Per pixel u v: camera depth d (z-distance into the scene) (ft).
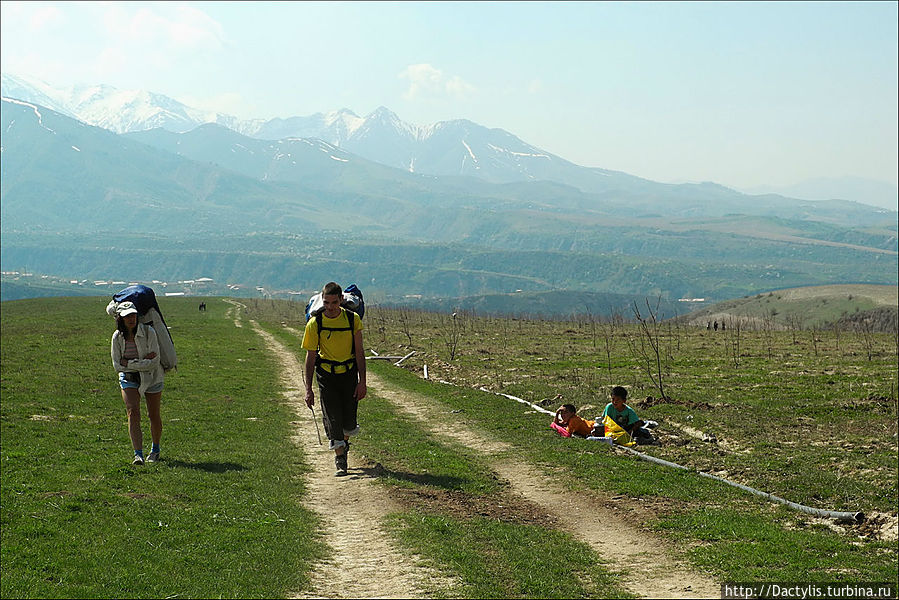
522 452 58.65
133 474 45.62
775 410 76.54
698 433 67.26
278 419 76.74
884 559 34.30
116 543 32.60
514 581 29.09
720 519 39.96
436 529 35.19
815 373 104.73
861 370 106.73
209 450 56.34
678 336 182.19
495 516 39.24
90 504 38.58
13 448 53.47
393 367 130.52
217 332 203.31
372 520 37.29
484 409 81.92
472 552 32.19
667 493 45.57
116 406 78.54
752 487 48.88
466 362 133.59
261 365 131.75
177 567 29.76
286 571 29.50
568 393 90.27
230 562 30.48
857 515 41.60
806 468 52.75
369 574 29.58
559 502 43.52
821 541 36.76
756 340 171.94
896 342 156.66
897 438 62.44
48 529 34.01
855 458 55.67
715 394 87.35
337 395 44.93
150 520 36.35
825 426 68.69
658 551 34.40
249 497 41.81
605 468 51.60
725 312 567.18
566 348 157.07
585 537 36.70
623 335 191.72
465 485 45.37
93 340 155.02
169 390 93.15
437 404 88.12
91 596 26.50
